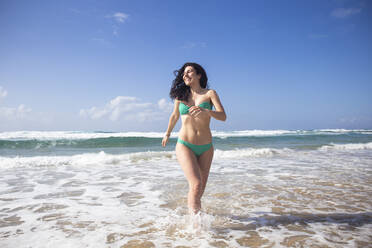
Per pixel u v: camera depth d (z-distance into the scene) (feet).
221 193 14.14
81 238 8.36
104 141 48.37
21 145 42.47
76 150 38.14
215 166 23.99
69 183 16.81
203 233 8.76
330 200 12.89
